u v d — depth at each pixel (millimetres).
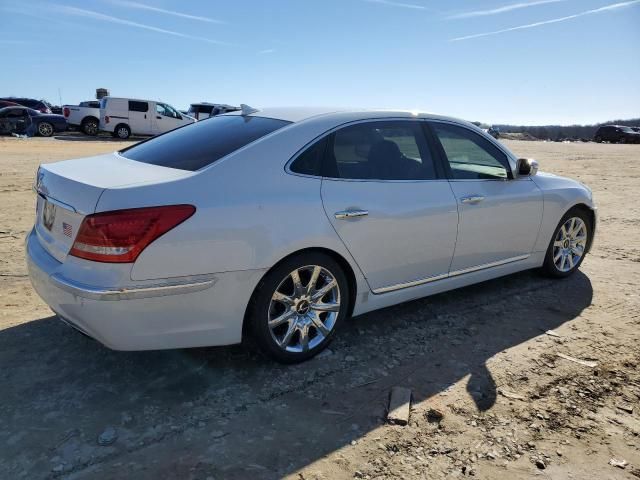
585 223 5230
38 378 3125
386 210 3555
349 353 3574
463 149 4223
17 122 25000
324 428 2777
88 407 2869
